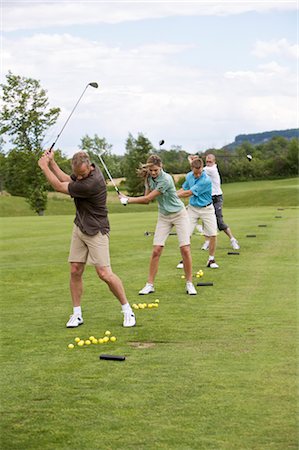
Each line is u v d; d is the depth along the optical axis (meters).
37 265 12.62
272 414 4.84
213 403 5.08
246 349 6.52
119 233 18.48
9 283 10.86
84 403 5.18
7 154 66.06
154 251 9.66
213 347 6.64
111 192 74.69
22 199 69.00
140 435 4.55
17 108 65.69
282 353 6.34
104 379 5.74
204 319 7.88
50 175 7.70
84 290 10.06
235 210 32.09
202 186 11.72
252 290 9.68
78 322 7.78
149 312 8.38
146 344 6.87
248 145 88.12
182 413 4.91
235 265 12.19
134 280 10.84
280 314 8.03
